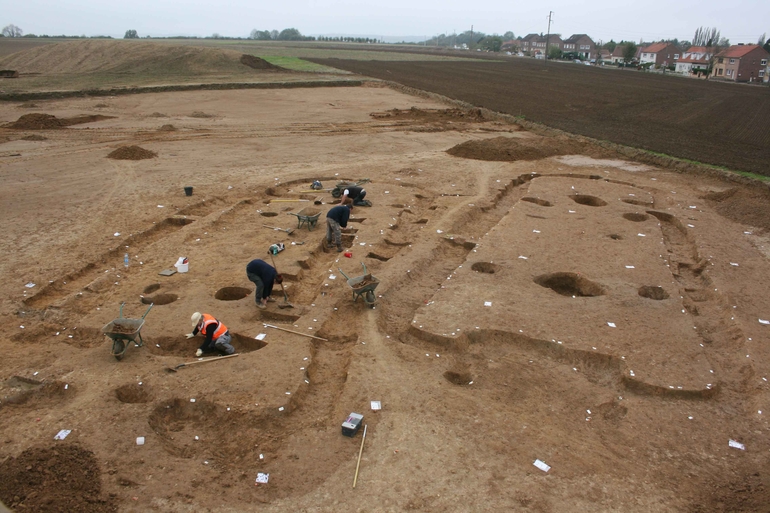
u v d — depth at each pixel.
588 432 7.05
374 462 6.34
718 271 11.96
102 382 7.62
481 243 13.11
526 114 35.38
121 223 14.40
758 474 6.41
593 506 5.81
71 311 9.72
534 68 84.31
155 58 62.97
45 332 9.14
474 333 9.13
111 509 5.56
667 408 7.58
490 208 16.69
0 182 18.12
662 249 13.10
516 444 6.71
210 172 19.97
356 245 12.97
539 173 20.72
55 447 6.33
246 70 61.66
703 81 68.31
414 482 6.04
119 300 10.08
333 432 6.86
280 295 10.53
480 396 7.68
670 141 26.58
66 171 19.73
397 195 17.41
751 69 77.50
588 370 8.50
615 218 15.34
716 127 30.98
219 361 8.21
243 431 6.91
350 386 7.75
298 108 37.88
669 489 6.14
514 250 12.73
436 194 17.78
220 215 14.88
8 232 13.61
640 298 10.46
